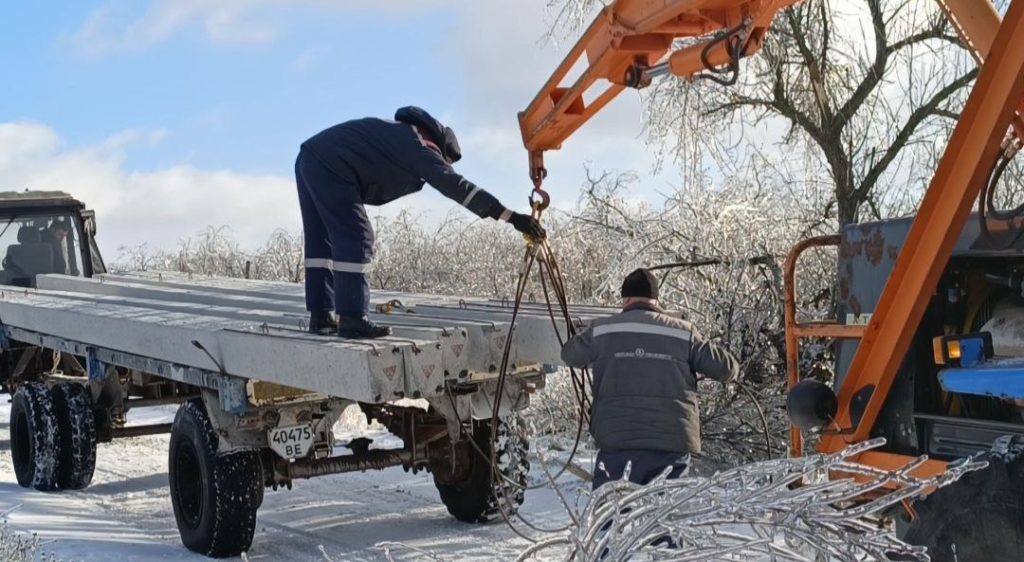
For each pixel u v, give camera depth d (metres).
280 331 6.33
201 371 6.70
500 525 7.42
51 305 9.04
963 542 3.91
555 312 6.62
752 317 8.48
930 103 9.66
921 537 4.04
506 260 15.83
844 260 5.24
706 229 9.16
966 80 9.51
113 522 7.87
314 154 6.02
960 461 3.83
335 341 5.64
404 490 8.75
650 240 9.51
